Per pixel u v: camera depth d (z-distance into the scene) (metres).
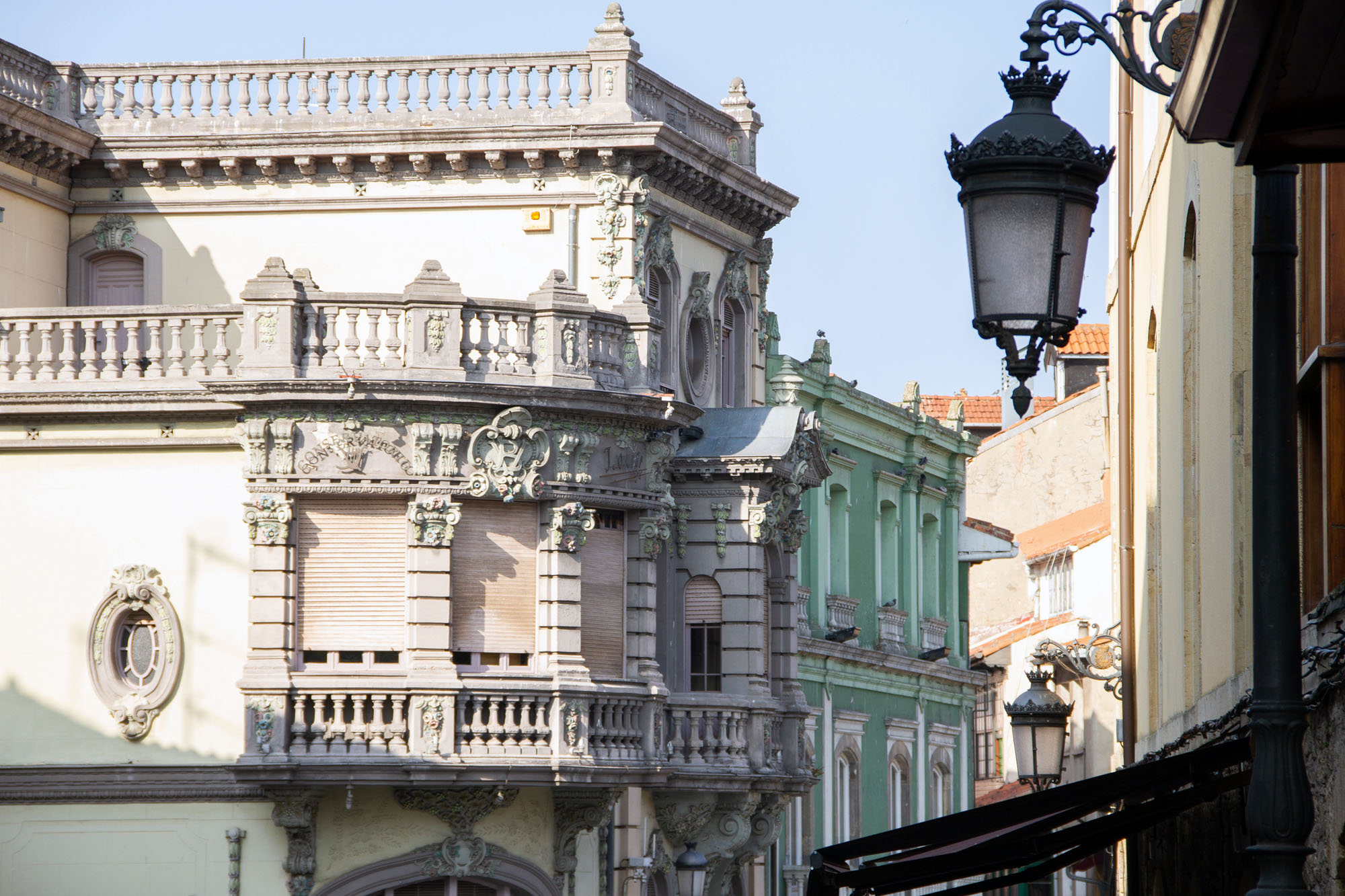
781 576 59.12
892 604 82.00
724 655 56.19
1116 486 43.00
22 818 49.06
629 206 54.94
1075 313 16.22
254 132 55.97
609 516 51.56
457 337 48.88
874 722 80.69
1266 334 13.44
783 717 58.75
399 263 55.97
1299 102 11.81
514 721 49.03
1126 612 38.16
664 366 57.09
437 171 55.88
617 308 52.34
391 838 49.12
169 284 56.88
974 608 106.38
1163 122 30.94
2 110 53.09
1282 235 13.46
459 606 49.03
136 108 57.09
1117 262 40.66
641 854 54.59
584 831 51.66
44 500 49.91
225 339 51.47
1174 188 28.97
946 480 90.06
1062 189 16.00
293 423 48.50
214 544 49.16
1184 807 19.12
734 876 59.59
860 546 79.62
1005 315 16.06
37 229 55.81
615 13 55.34
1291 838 12.91
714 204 60.16
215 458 49.41
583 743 49.25
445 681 47.91
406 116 55.88
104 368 50.56
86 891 48.59
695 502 56.78
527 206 55.44
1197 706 26.12
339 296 48.97
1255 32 10.77
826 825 74.62
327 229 56.41
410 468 48.56
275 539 48.31
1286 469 13.34
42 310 49.97
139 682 49.41
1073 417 104.31
